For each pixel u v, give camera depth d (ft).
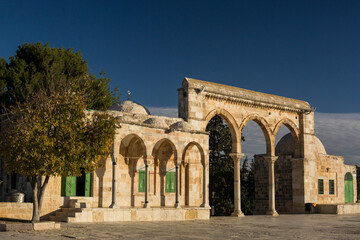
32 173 70.33
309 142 152.35
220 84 131.95
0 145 73.97
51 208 90.17
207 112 124.47
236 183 128.67
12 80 116.47
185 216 103.14
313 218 117.29
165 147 113.09
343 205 144.46
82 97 77.46
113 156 92.12
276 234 69.56
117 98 153.99
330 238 63.77
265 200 163.12
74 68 130.00
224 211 179.22
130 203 105.09
